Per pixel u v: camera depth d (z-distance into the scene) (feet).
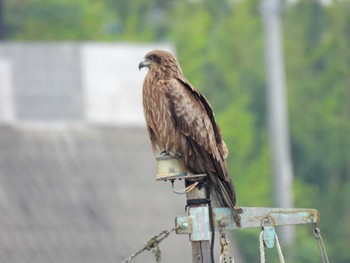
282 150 121.90
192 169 55.83
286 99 156.15
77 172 96.68
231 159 146.00
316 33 170.40
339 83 160.66
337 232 134.82
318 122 154.40
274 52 121.49
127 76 103.45
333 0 166.81
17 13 156.35
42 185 95.14
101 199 94.53
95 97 102.99
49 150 98.43
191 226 52.01
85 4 160.97
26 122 101.71
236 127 148.25
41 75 104.12
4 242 89.92
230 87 164.55
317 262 112.98
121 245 90.58
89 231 91.50
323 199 142.92
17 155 97.50
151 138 57.77
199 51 163.94
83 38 158.71
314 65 165.89
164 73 57.67
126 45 104.06
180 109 56.59
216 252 73.92
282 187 121.80
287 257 112.57
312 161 151.74
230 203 53.31
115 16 177.27
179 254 88.48
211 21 178.29
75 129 100.83
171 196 95.25
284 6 171.32
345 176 150.92
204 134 55.98
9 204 93.04
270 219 51.98
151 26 177.17
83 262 89.04
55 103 104.17
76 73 104.12
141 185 95.81
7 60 104.17
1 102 101.91
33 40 155.43
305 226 126.00
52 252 89.97
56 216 92.68
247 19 175.63
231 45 172.04
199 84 159.12
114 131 101.09
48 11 157.07
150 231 91.81
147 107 57.52
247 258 117.19
